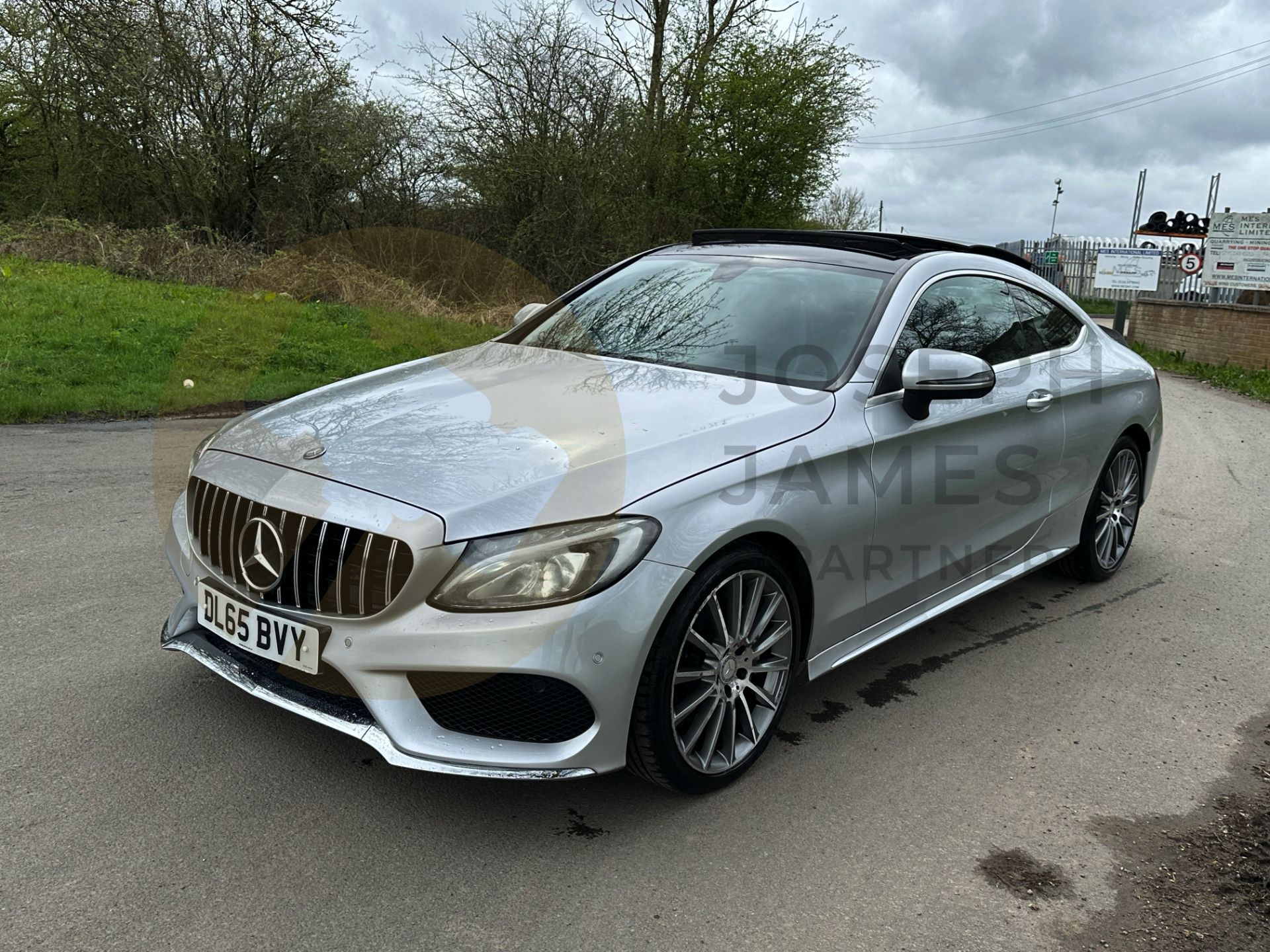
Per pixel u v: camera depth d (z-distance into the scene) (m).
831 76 20.58
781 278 3.63
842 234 3.91
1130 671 3.75
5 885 2.17
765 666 2.82
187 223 21.45
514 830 2.50
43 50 18.64
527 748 2.37
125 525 4.77
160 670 3.23
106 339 10.45
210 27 12.08
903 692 3.48
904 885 2.37
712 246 4.12
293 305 14.49
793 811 2.67
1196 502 6.49
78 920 2.07
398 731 2.32
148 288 14.98
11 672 3.17
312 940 2.06
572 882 2.31
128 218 22.84
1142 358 4.96
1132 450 4.71
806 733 3.14
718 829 2.56
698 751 2.68
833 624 3.03
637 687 2.42
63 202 22.91
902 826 2.63
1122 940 2.21
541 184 19.05
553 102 18.94
